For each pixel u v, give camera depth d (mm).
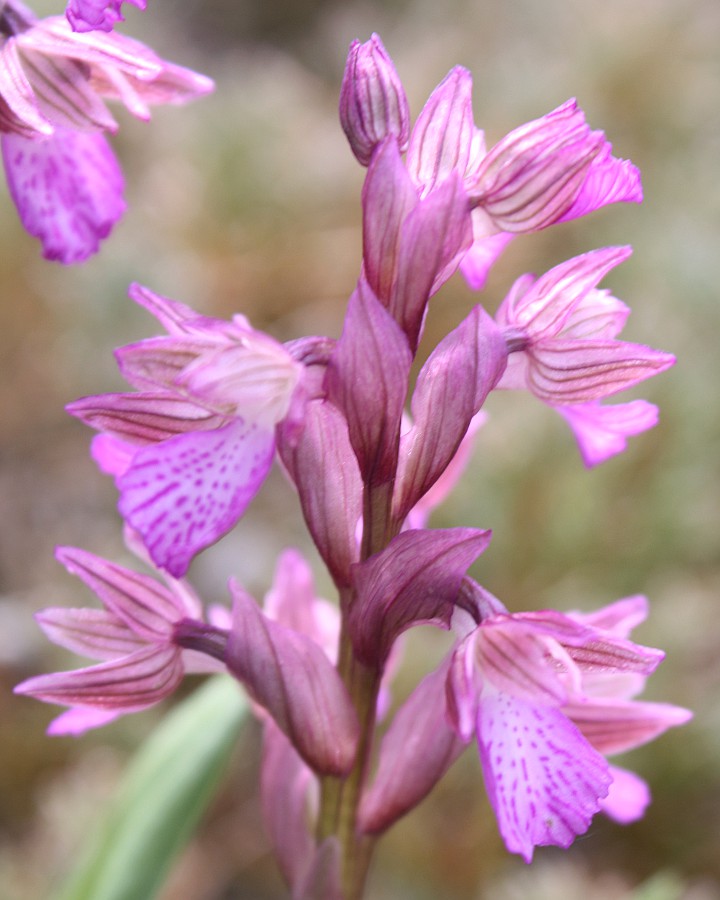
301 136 564
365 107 159
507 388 173
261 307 514
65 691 170
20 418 469
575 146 158
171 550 149
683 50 578
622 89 568
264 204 524
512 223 162
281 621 193
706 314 417
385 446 156
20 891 309
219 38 770
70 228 196
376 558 156
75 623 173
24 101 181
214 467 152
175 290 457
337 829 177
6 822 351
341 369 153
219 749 224
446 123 161
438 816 330
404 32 707
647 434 396
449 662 161
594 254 167
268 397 154
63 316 460
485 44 631
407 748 176
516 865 329
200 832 344
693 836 337
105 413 156
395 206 154
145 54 183
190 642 171
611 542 381
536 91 563
